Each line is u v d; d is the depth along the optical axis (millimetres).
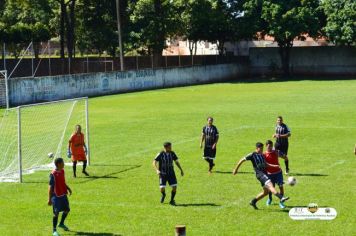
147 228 20109
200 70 90125
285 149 28078
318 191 24406
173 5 93500
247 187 25547
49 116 47250
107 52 98375
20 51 80125
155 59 89250
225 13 96250
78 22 95625
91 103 63625
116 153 34625
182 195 24438
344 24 89250
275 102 60375
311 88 76062
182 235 15719
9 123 44969
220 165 30312
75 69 80125
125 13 94125
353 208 21844
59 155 33781
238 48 108625
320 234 18984
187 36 95938
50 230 20312
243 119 47938
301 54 97625
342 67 95500
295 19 90812
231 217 21125
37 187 26875
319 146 35031
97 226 20500
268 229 19625
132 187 26156
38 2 93812
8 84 63094
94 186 26516
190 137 39625
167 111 54844
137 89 79688
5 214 22344
